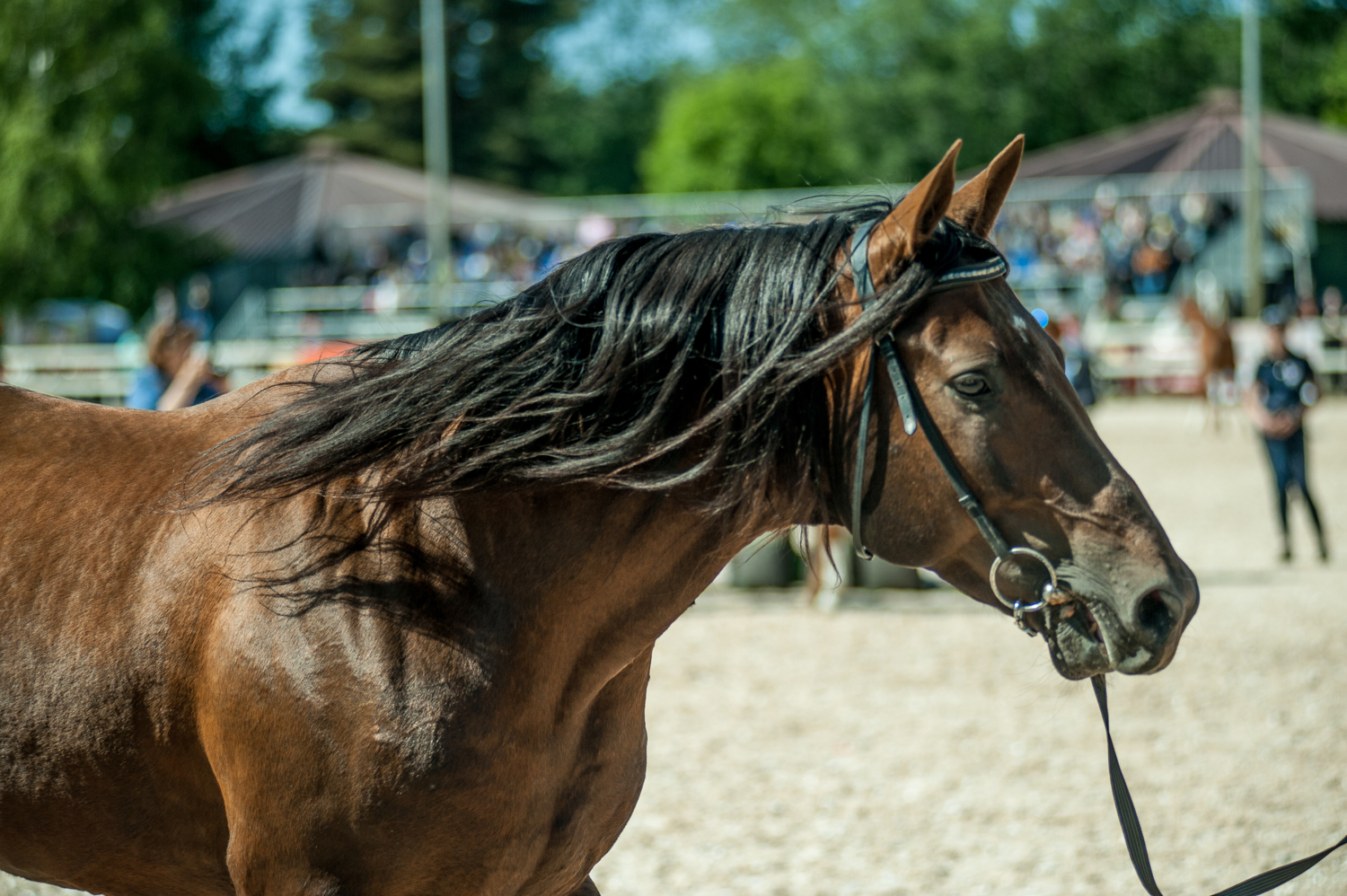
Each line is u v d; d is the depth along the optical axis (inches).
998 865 228.5
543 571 108.5
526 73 2746.1
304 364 123.9
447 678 103.0
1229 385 997.8
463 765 102.1
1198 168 1384.1
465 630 105.1
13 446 119.9
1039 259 1300.4
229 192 1283.2
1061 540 102.2
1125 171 1409.9
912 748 300.7
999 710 333.1
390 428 108.3
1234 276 1310.3
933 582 504.1
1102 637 101.3
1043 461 102.1
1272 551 563.2
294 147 2501.2
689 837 243.6
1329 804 257.1
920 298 102.7
